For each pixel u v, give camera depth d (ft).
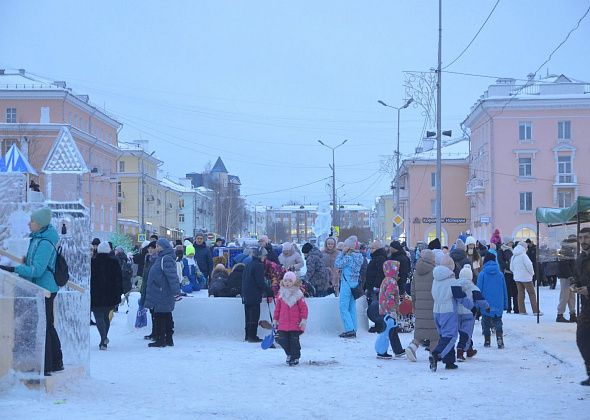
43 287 29.19
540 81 198.80
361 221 555.69
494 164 188.24
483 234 194.08
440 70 101.14
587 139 185.88
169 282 48.37
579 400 29.17
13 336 28.35
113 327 60.34
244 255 61.21
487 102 187.62
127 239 130.52
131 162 254.06
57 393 29.17
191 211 339.77
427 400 29.78
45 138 182.39
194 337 54.03
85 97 206.80
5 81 186.19
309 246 71.92
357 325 57.31
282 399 29.94
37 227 29.32
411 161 221.87
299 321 40.45
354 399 30.04
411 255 88.22
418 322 41.88
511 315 67.05
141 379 34.65
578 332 32.50
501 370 38.19
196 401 29.17
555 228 62.85
